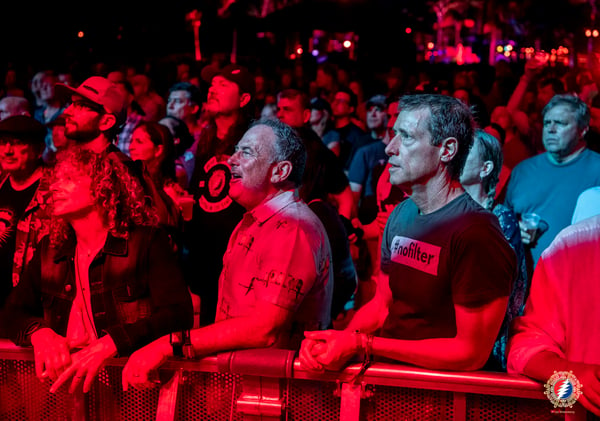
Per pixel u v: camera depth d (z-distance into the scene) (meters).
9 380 2.51
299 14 14.67
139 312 2.51
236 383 2.31
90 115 3.70
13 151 3.76
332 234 3.65
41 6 15.43
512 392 2.10
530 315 2.28
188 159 6.66
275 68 13.49
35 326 2.50
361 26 14.53
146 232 2.54
